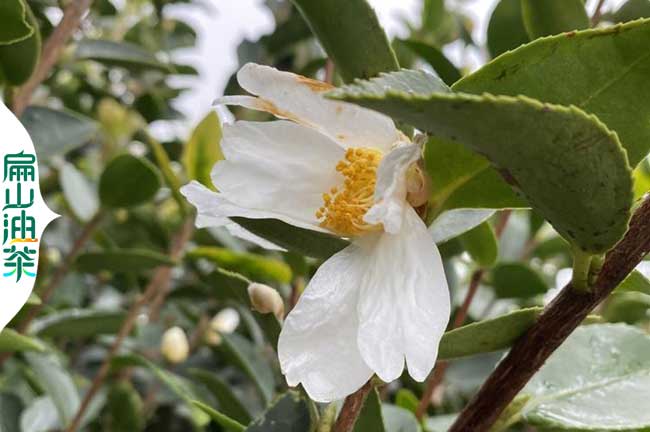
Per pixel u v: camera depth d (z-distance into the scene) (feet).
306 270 1.36
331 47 0.95
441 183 0.90
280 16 2.10
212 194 0.92
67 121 1.49
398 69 0.94
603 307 1.82
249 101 0.89
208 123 1.50
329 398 0.84
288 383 0.84
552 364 1.06
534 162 0.80
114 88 2.43
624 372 1.05
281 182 0.91
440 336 0.82
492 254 1.27
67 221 2.09
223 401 1.32
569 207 0.83
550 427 0.99
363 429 0.98
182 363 1.90
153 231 2.00
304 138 0.91
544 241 1.88
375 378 0.91
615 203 0.82
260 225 0.93
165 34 2.44
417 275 0.85
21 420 1.59
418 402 1.33
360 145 0.90
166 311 2.07
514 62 0.85
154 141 1.57
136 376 2.02
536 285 1.60
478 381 1.62
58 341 2.04
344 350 0.85
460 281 1.92
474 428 0.94
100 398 1.77
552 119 0.77
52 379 1.51
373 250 0.88
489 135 0.79
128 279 2.06
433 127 0.79
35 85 1.37
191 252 1.46
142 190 1.61
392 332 0.83
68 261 1.61
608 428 0.97
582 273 0.88
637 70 0.84
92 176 2.44
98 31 2.34
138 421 1.79
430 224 0.91
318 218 0.89
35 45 1.27
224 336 1.35
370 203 0.88
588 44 0.84
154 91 2.24
